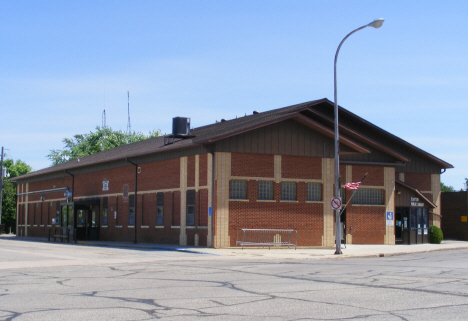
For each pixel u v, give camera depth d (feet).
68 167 152.76
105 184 136.36
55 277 51.29
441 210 148.05
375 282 47.78
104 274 54.08
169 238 109.09
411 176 134.62
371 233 114.83
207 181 97.86
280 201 100.22
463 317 31.45
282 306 34.94
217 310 33.42
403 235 123.34
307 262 71.97
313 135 104.58
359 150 107.24
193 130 135.64
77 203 134.10
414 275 53.67
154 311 32.99
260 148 99.14
